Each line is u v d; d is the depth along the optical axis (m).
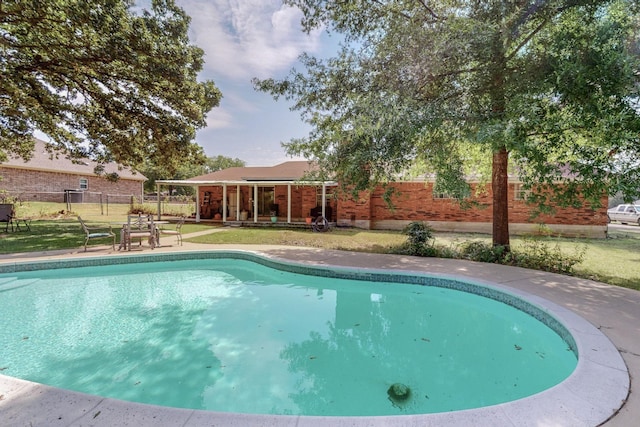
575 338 3.37
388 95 7.06
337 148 8.55
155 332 4.61
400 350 4.13
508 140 5.80
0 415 2.02
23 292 6.31
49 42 9.43
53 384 3.30
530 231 14.10
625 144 5.46
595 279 6.06
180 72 11.16
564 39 5.92
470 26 6.05
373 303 5.86
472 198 13.89
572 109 6.07
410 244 8.70
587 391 2.38
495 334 4.60
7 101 11.71
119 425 1.93
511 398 3.09
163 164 15.43
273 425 1.93
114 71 11.02
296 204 19.38
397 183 15.52
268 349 4.13
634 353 3.00
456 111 6.96
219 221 18.61
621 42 5.68
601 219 13.32
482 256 7.65
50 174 24.64
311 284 7.08
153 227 9.52
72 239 10.46
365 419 2.00
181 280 7.32
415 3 7.79
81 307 5.57
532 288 5.27
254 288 6.79
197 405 2.97
